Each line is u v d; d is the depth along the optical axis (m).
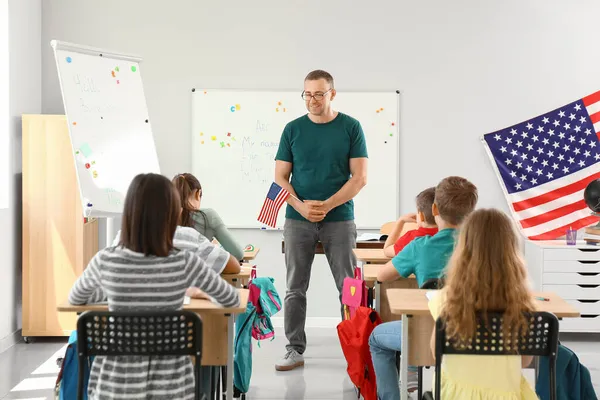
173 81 5.96
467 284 2.25
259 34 5.96
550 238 5.98
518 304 2.24
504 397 2.32
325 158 4.42
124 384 2.28
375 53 5.97
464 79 5.99
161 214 2.33
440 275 2.85
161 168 6.00
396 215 6.01
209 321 2.85
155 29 5.94
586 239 5.59
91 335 2.28
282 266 6.02
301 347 4.66
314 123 4.45
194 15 5.95
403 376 2.82
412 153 6.02
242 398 3.81
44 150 5.27
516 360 2.34
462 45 5.98
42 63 5.88
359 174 4.43
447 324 2.26
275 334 5.72
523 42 5.98
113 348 2.29
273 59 5.96
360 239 5.19
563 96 5.99
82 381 2.29
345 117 4.46
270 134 5.98
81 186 4.79
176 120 5.98
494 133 6.00
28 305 5.26
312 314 6.07
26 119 5.26
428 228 3.36
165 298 2.33
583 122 5.98
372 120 5.98
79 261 5.29
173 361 2.33
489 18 5.96
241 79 5.97
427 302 2.73
